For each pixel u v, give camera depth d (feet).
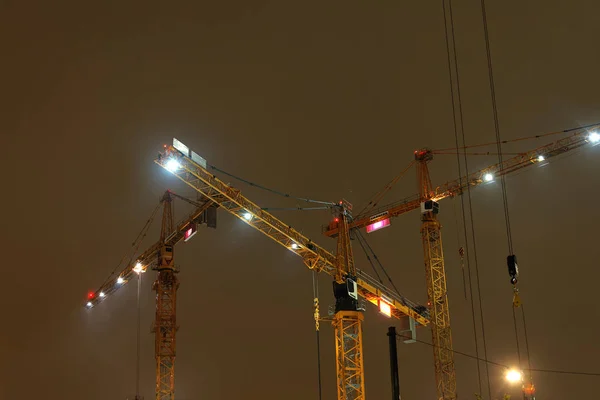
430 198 351.05
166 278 370.94
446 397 318.45
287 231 271.90
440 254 338.95
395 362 140.56
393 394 139.23
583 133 320.29
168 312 366.63
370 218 366.63
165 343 361.71
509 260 152.46
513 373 211.00
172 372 359.05
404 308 302.45
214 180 261.44
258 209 269.44
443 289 333.01
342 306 266.77
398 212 359.25
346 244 279.49
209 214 346.54
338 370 261.85
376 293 288.30
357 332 264.93
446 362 322.96
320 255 275.39
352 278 273.13
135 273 395.55
